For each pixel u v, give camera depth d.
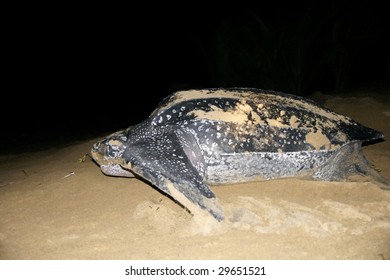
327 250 1.88
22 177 3.28
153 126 2.57
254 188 2.56
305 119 2.57
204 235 2.06
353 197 2.44
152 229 2.17
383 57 8.56
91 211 2.46
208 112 2.48
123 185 2.77
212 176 2.45
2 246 2.07
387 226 2.06
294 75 6.09
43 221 2.36
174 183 2.21
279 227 2.08
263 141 2.43
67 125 7.62
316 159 2.54
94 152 2.73
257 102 2.56
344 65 6.45
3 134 7.06
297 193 2.50
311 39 5.98
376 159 3.15
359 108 4.26
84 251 1.97
